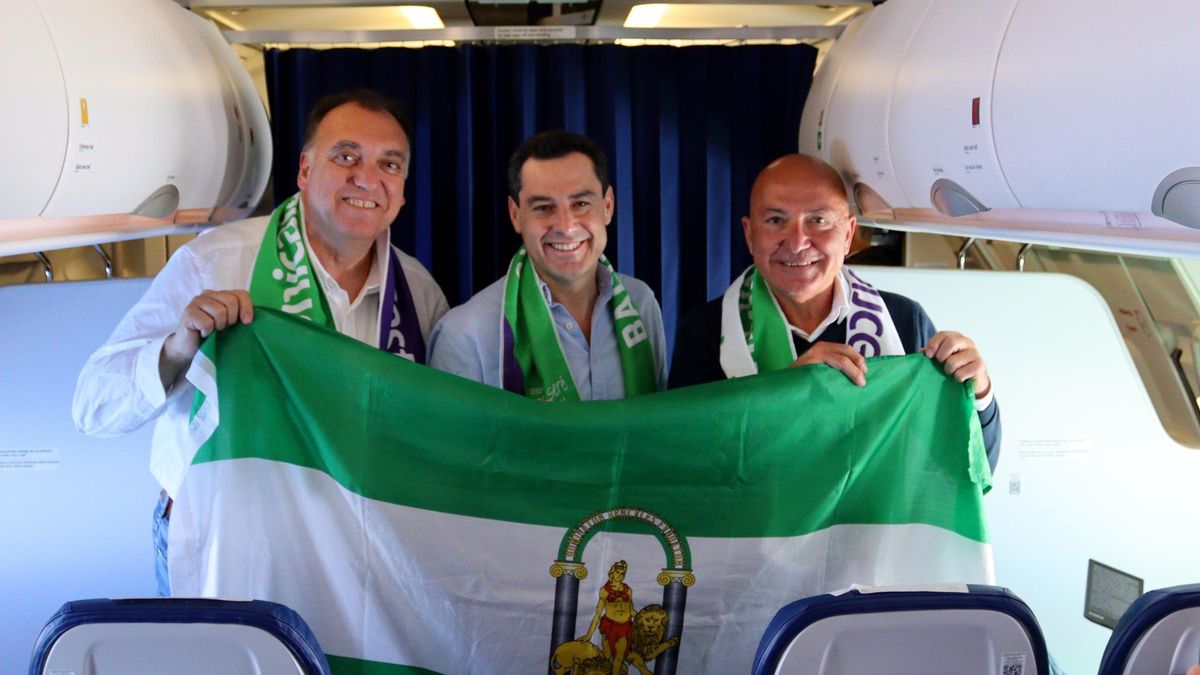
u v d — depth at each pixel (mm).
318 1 3484
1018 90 2301
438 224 3809
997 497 3658
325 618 2156
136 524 3455
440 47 3715
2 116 2240
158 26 3068
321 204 2559
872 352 2668
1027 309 3627
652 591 2191
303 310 2549
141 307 2551
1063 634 3711
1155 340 4348
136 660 1689
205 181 3307
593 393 2754
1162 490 3713
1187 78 1780
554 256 2584
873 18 3346
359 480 2146
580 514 2170
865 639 1703
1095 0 2066
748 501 2213
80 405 2422
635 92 3760
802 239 2543
